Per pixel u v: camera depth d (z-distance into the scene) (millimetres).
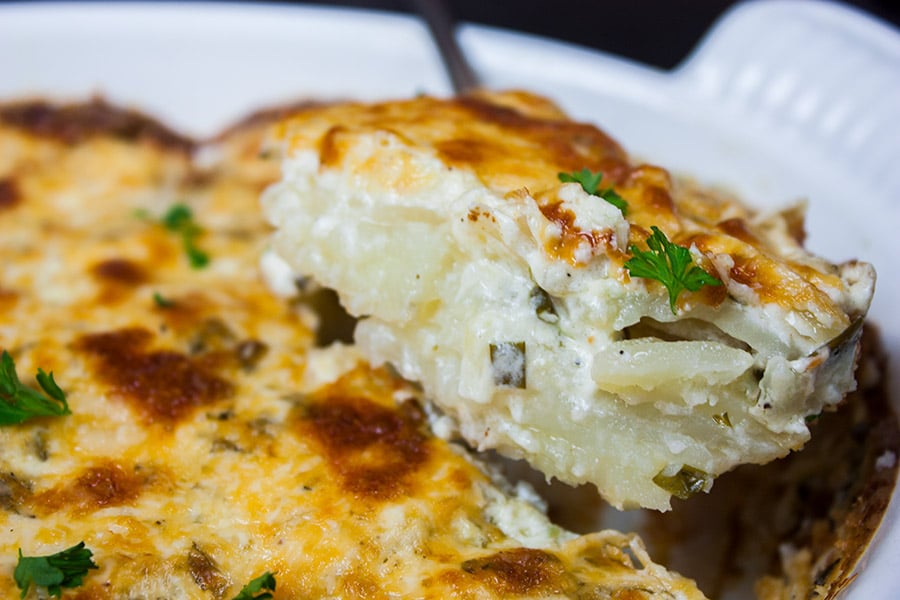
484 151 284
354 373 300
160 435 280
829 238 355
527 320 265
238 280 336
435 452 284
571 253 258
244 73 424
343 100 422
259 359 306
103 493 266
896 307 321
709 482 263
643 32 546
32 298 318
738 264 262
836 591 262
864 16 383
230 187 382
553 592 256
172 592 251
